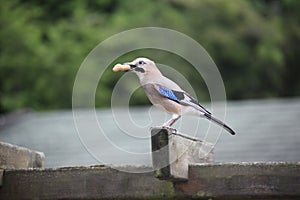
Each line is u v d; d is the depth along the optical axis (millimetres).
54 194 6660
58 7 32344
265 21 32719
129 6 30828
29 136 16641
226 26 31516
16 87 29703
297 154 12828
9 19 30812
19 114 19250
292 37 33156
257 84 31281
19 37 30297
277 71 31453
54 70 29172
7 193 6766
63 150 14680
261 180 6195
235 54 31000
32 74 29641
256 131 14625
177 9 31094
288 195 6121
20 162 7113
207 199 6344
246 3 32906
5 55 30016
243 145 13617
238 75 31266
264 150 13234
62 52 29438
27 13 31438
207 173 6332
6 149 6918
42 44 30766
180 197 6352
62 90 28969
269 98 31328
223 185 6273
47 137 16234
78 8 31062
